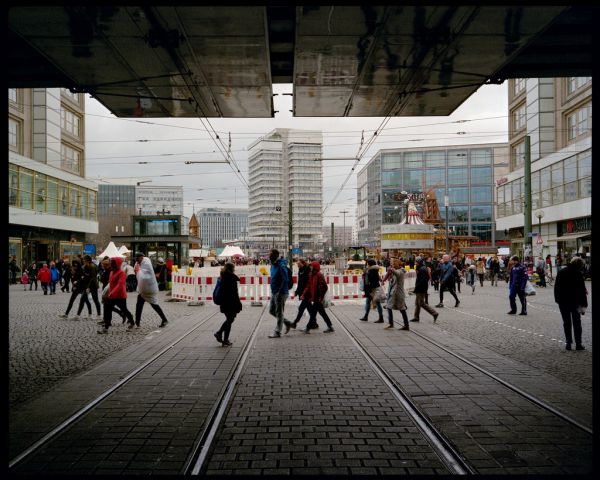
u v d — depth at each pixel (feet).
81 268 53.57
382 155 359.66
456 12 23.66
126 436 17.92
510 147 173.27
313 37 26.30
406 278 83.87
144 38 26.09
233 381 25.73
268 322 50.21
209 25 24.52
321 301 42.60
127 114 40.47
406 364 29.63
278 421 19.48
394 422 19.30
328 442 17.26
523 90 160.04
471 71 31.71
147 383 25.35
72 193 170.71
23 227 139.95
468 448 16.65
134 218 109.91
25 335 41.63
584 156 117.50
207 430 18.53
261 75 31.35
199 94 35.24
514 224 161.79
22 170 135.74
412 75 32.30
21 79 34.83
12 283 128.06
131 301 75.92
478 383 25.13
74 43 26.86
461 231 347.77
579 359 30.99
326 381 25.70
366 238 408.87
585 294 33.94
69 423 19.27
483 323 48.24
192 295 71.61
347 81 33.22
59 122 163.02
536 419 19.62
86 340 39.01
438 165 352.69
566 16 28.73
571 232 129.59
